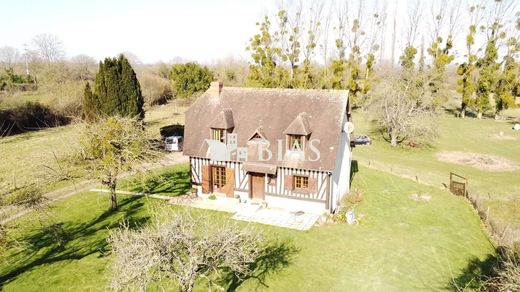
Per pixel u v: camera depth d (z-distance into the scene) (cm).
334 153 2406
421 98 4559
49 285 1714
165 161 3628
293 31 5850
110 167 2362
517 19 7212
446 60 5709
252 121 2694
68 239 2153
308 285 1711
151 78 7631
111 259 1919
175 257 1248
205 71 7450
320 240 2138
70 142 2409
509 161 4000
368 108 5581
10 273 1823
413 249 2042
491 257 1952
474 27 6794
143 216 2428
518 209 2655
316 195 2477
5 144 4291
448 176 3441
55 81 6431
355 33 6638
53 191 2894
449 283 1727
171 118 6034
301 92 2709
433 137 4941
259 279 1750
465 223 2386
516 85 6725
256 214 2475
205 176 2734
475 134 5353
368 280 1755
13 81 7206
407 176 3384
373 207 2648
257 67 5388
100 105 3625
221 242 1283
